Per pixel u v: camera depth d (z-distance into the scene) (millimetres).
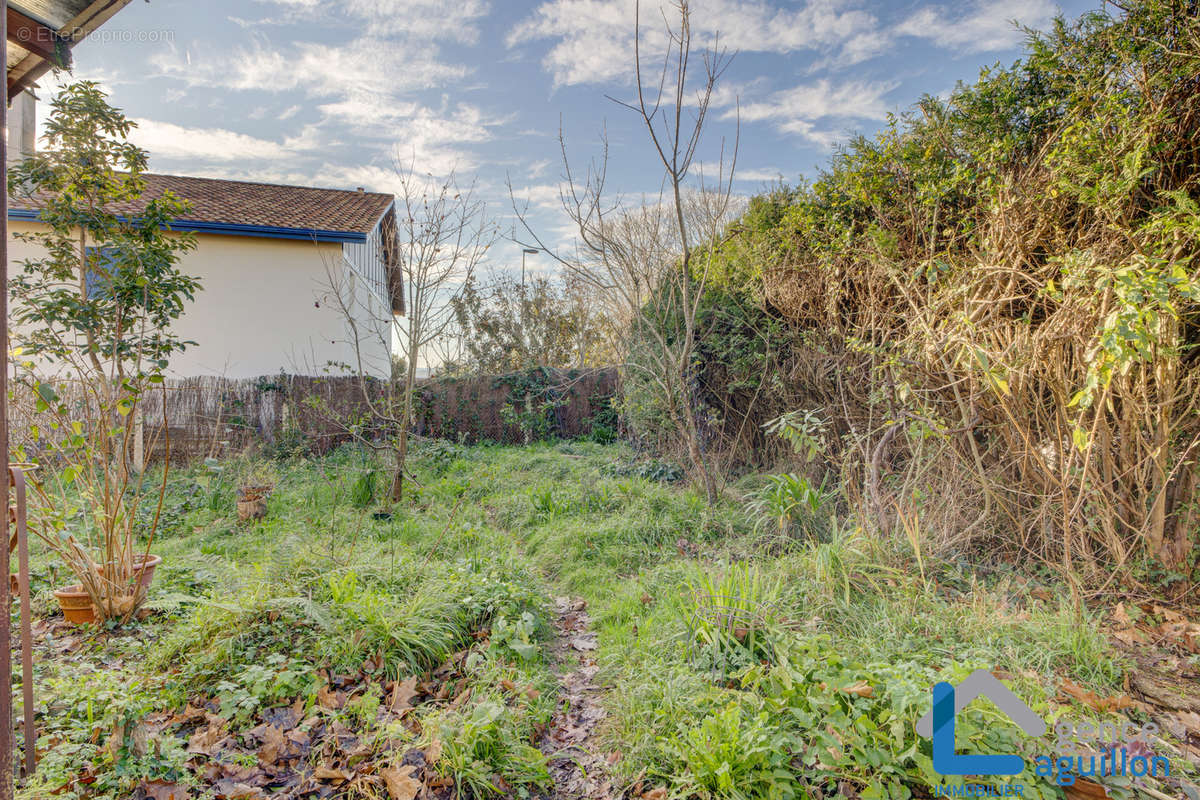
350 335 12016
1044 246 3883
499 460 9359
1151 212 3275
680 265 7707
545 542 5371
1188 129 3482
